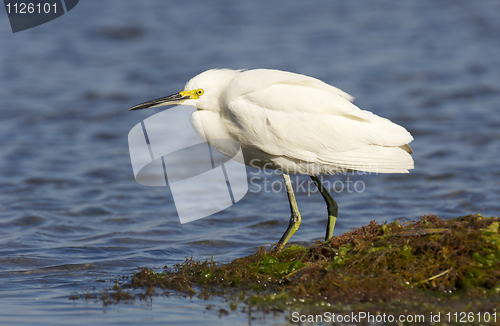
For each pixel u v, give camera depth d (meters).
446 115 19.41
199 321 6.97
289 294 7.65
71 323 6.92
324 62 25.81
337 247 8.60
